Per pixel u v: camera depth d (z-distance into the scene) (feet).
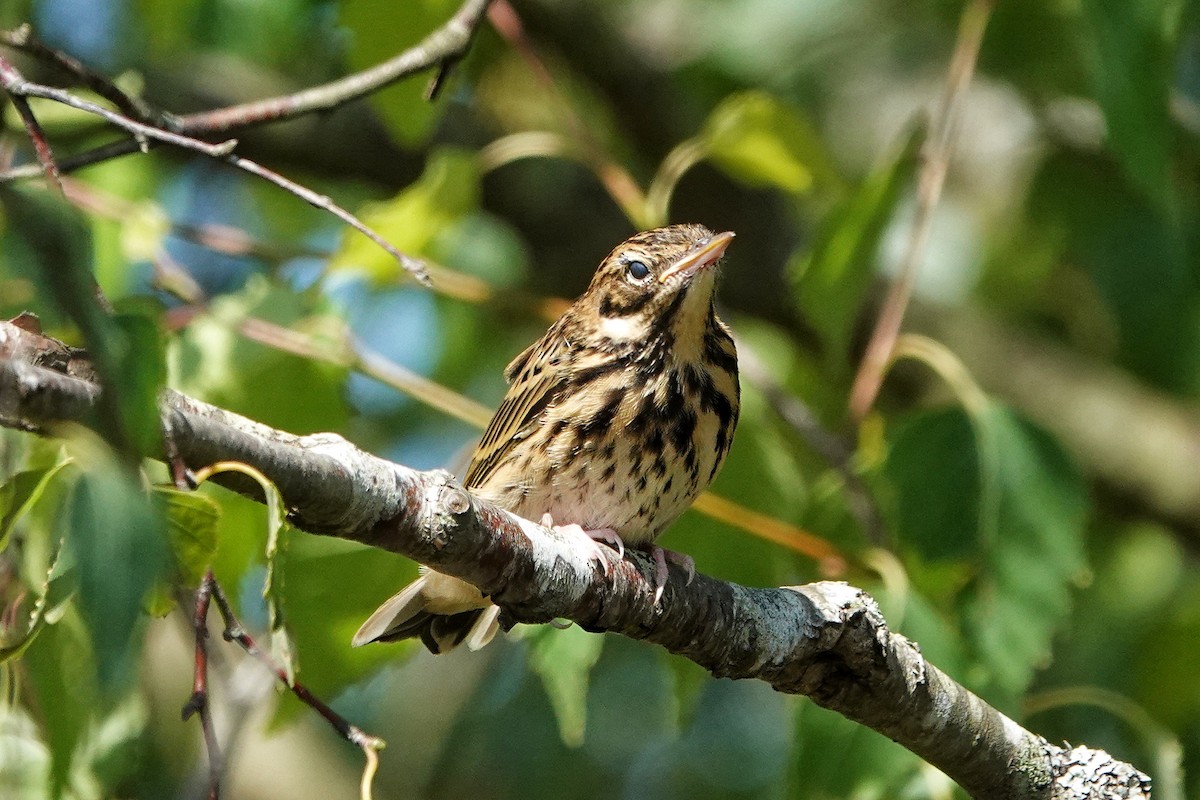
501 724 58.29
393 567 36.04
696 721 59.41
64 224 16.20
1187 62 61.00
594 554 28.02
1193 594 52.29
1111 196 53.78
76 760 25.96
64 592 21.85
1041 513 35.47
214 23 49.75
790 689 30.07
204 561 21.50
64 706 24.50
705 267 34.35
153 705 46.42
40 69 46.37
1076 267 58.59
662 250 34.83
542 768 57.77
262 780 51.88
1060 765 31.32
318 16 54.03
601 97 56.85
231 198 57.00
